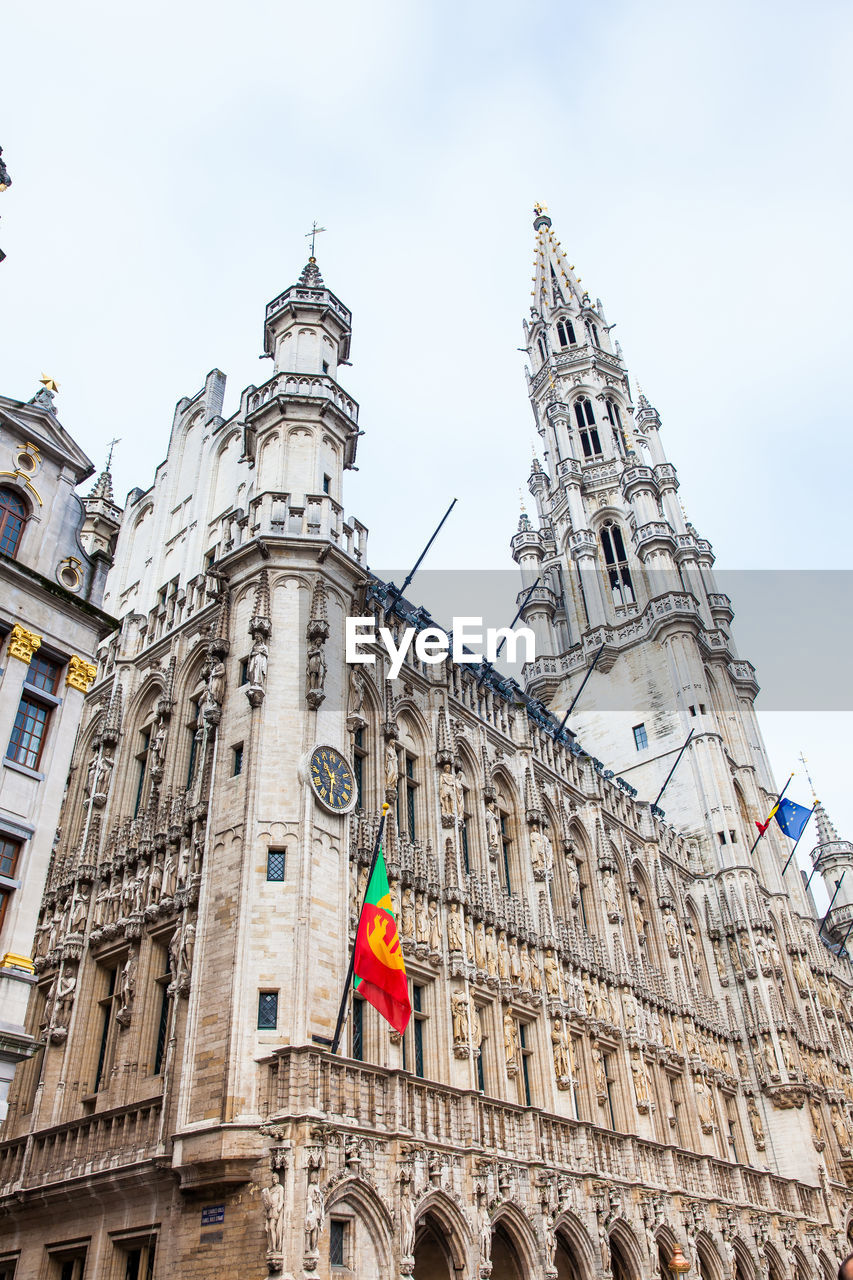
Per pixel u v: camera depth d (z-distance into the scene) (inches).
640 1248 1322.6
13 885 939.3
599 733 2615.7
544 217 4023.1
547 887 1553.9
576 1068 1476.4
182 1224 911.0
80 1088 1159.6
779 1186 1825.8
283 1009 968.9
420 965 1230.9
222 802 1121.4
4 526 1067.9
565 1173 1240.2
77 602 1079.0
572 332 3683.6
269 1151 879.1
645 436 3356.3
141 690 1487.5
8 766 970.7
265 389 1444.4
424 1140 1017.5
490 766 1605.6
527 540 3144.7
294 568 1256.8
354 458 1485.0
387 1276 903.1
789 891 2625.5
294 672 1181.7
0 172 1135.0
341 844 1116.5
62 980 1230.9
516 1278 1125.7
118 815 1385.3
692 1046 1817.2
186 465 1772.9
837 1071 2298.2
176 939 1101.7
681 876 2178.9
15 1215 1090.1
